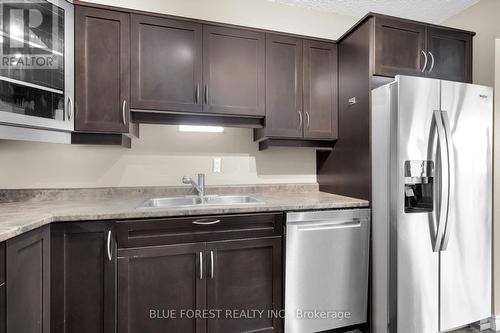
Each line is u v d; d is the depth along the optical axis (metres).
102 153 2.00
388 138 1.66
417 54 1.88
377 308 1.75
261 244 1.62
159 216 1.45
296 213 1.66
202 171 2.20
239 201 2.14
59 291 1.34
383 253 1.71
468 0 2.25
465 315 1.79
